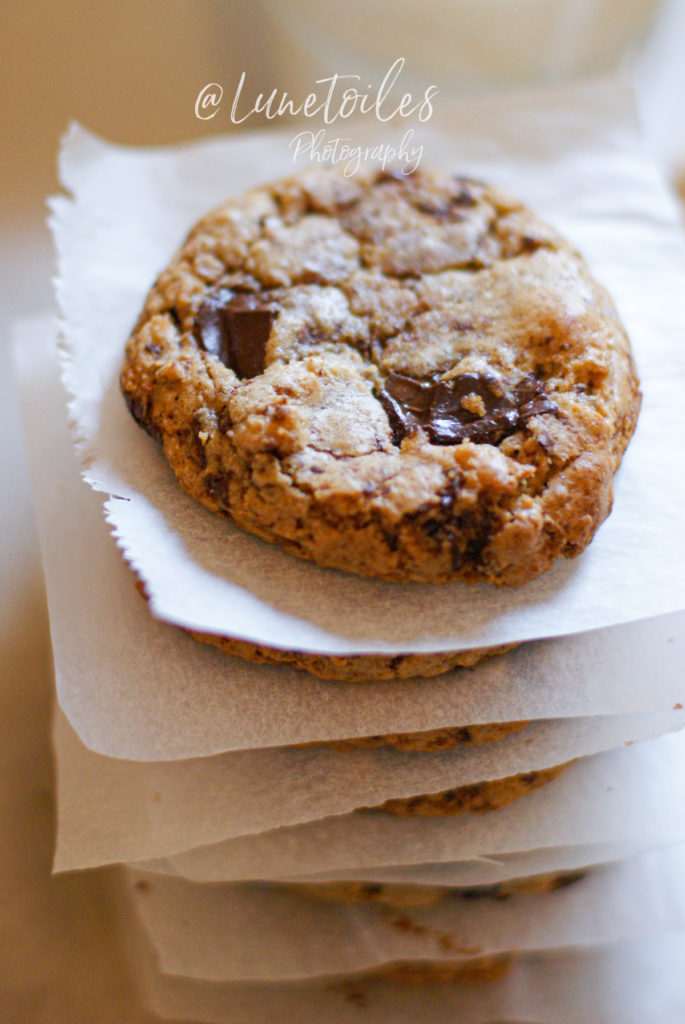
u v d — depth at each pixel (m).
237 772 0.26
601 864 0.28
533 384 0.25
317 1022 0.27
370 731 0.25
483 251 0.27
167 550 0.25
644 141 0.32
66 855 0.26
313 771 0.26
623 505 0.26
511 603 0.24
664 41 0.38
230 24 0.37
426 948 0.27
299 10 0.36
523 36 0.36
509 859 0.27
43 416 0.29
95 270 0.29
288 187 0.28
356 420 0.25
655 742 0.28
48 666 0.30
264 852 0.27
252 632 0.24
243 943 0.27
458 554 0.24
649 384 0.28
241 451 0.24
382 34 0.36
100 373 0.27
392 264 0.27
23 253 0.35
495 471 0.24
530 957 0.28
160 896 0.28
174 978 0.27
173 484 0.26
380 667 0.25
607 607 0.24
